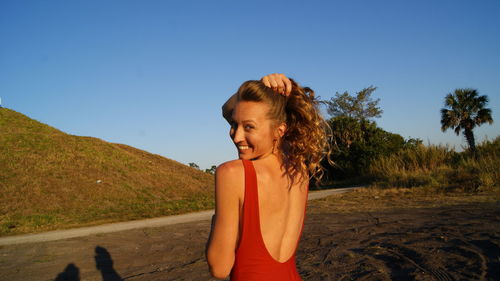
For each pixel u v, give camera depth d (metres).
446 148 16.78
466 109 24.39
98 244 7.33
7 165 18.94
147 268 5.17
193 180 26.22
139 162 25.77
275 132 1.13
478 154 14.87
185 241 7.15
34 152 21.44
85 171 20.70
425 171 15.38
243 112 1.08
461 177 12.71
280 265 1.03
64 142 24.27
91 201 17.17
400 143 36.25
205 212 12.92
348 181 25.72
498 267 3.49
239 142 1.09
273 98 1.10
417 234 5.44
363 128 33.50
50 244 7.58
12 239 8.64
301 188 1.18
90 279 4.79
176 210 14.40
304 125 1.22
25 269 5.53
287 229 1.10
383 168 19.70
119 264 5.54
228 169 0.99
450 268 3.62
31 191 16.67
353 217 8.14
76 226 10.94
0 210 14.16
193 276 4.52
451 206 8.42
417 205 9.24
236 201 0.99
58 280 4.84
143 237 7.94
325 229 6.85
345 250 4.94
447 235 5.13
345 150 30.52
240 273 0.99
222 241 0.97
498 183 11.12
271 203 1.05
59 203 16.12
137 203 18.09
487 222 5.89
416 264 3.88
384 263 4.10
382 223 6.91
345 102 45.75
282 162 1.15
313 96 1.32
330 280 3.70
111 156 24.64
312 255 4.84
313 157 1.25
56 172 19.48
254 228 0.99
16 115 27.41
